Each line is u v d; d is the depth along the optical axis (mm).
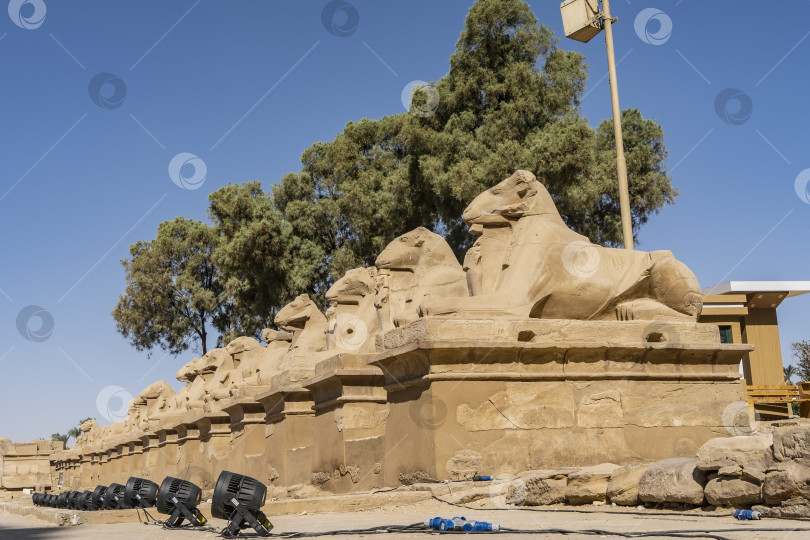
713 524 5523
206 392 20766
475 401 9406
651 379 10328
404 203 24469
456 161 22469
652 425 10172
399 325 10633
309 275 28078
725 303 24984
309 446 13992
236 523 6105
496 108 23188
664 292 10844
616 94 14172
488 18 22688
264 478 15438
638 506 6996
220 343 34875
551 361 9852
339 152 27312
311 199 30188
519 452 9430
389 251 13031
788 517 5586
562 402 9789
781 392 15148
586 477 7434
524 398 9625
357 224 26469
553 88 23156
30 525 11062
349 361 12258
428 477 9242
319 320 16516
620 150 13930
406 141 23656
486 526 5715
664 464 6926
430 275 12297
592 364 10070
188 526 7766
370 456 11453
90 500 11977
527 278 10109
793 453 5699
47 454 42219
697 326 10648
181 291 35406
